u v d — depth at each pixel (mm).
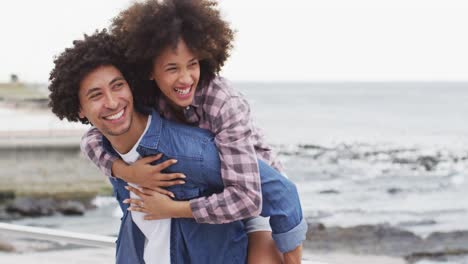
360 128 34562
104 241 2430
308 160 27203
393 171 24500
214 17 1611
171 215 1593
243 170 1540
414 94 53188
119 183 1765
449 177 23625
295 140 31562
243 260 1714
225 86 1684
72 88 1548
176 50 1539
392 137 31359
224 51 1671
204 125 1702
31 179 28875
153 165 1615
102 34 1592
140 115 1656
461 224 19578
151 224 1688
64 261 4914
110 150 1743
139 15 1537
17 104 34344
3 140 29766
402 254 18750
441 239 19281
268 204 1625
